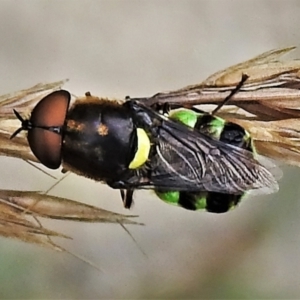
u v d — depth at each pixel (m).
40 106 0.11
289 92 0.11
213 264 0.15
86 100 0.11
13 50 0.16
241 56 0.17
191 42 0.17
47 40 0.16
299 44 0.17
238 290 0.15
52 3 0.17
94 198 0.15
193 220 0.15
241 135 0.11
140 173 0.12
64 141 0.11
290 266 0.15
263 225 0.15
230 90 0.11
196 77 0.16
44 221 0.11
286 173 0.14
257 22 0.17
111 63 0.16
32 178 0.15
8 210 0.11
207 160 0.12
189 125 0.12
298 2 0.17
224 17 0.17
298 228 0.15
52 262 0.14
